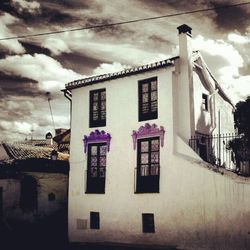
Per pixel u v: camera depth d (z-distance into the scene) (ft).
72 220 58.80
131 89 55.36
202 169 45.21
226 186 42.47
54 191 66.08
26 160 65.00
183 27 52.39
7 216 60.85
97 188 57.06
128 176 53.42
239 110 50.34
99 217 55.72
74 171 60.23
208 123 55.11
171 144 49.47
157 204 49.37
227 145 51.90
